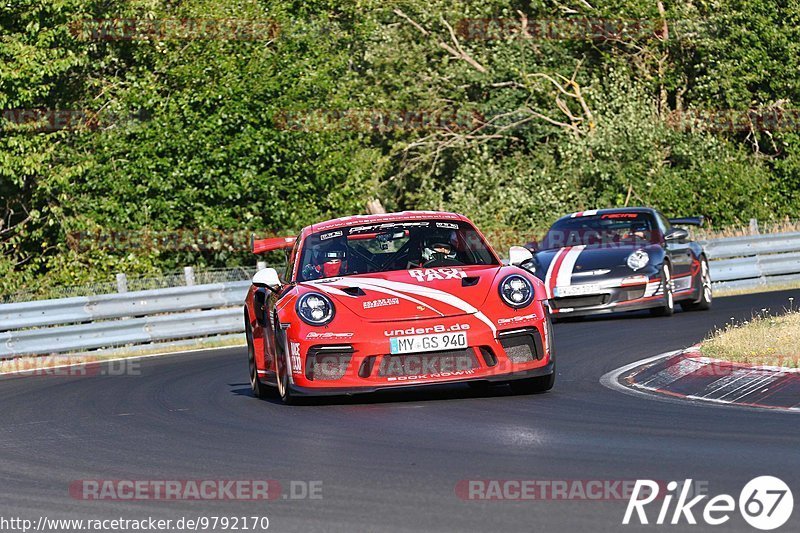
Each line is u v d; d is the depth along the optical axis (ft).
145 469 55.77
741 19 254.27
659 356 90.02
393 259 77.56
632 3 254.88
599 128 241.55
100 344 134.00
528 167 260.62
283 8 210.18
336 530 41.32
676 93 265.95
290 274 78.89
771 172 259.60
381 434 61.16
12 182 184.65
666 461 50.03
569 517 41.24
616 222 137.49
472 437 58.59
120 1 186.29
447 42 280.51
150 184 182.70
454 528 40.50
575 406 67.56
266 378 81.35
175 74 189.47
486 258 78.43
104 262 181.37
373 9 279.08
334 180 198.29
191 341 141.08
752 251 177.27
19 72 169.07
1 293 173.88
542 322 71.61
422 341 69.21
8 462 60.70
